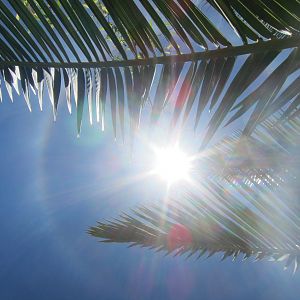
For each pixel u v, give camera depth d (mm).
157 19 600
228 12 551
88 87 721
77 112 721
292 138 1261
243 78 583
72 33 658
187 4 584
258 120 565
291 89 550
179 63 631
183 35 598
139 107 671
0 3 694
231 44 581
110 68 694
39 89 758
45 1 656
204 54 605
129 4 604
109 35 634
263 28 543
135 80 673
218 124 595
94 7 623
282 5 520
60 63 704
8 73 783
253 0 533
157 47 625
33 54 717
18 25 697
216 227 1351
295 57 543
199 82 619
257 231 1321
